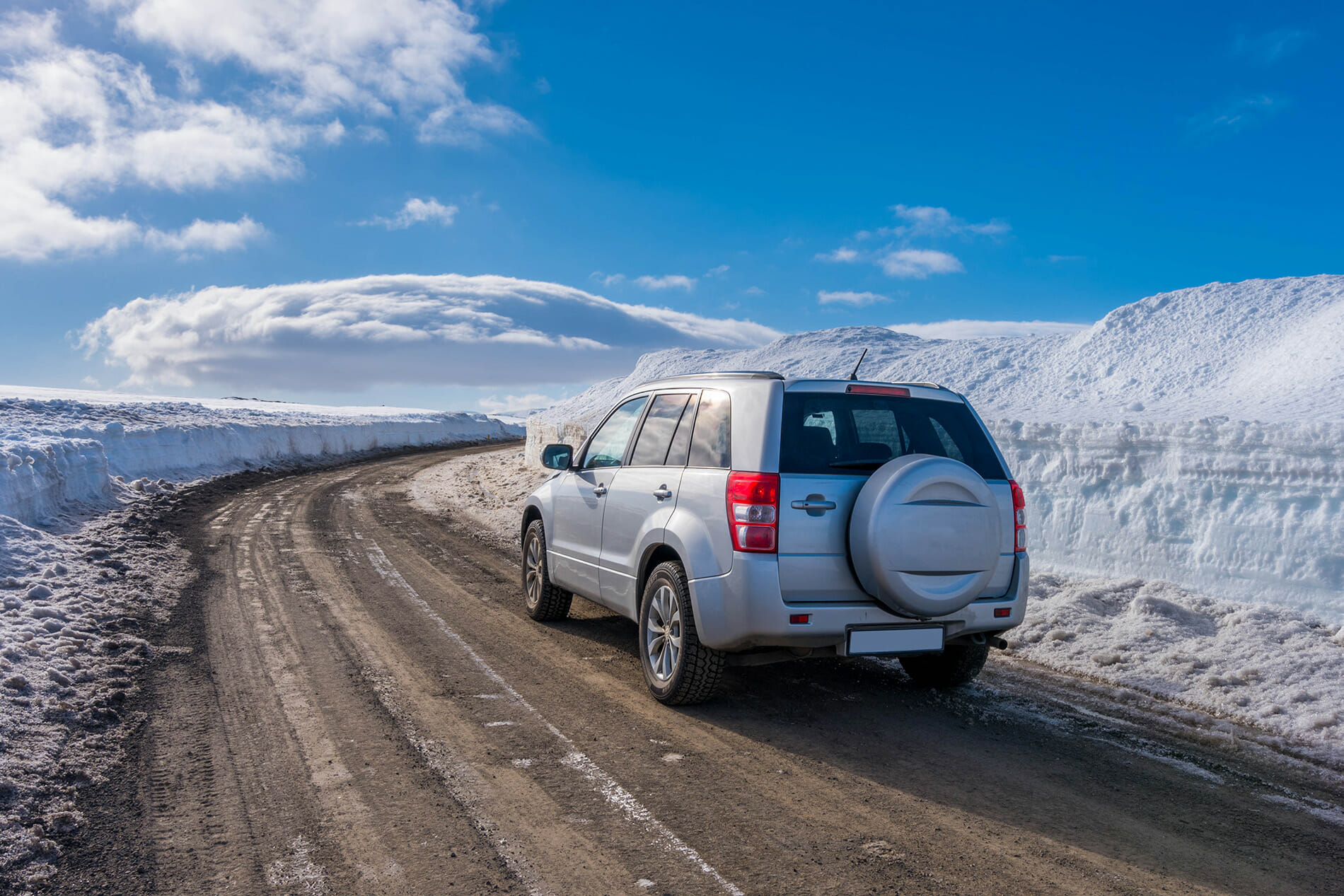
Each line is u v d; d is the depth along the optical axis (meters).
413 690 4.71
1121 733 4.29
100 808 3.14
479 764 3.68
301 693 4.58
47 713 3.99
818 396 4.24
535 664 5.31
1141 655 5.46
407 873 2.72
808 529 3.99
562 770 3.63
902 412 4.44
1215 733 4.29
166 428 16.69
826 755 3.91
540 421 22.00
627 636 6.12
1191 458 7.37
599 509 5.45
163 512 11.59
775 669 5.36
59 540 8.41
